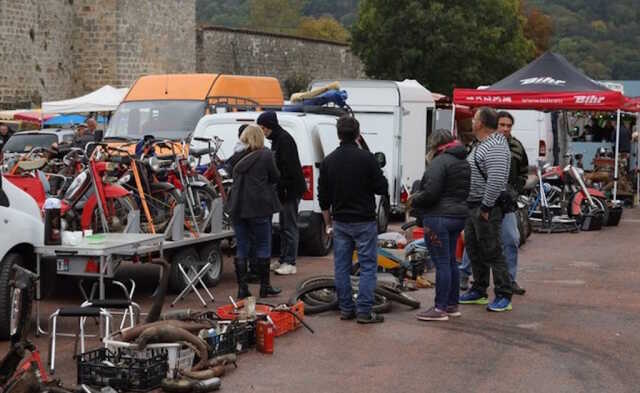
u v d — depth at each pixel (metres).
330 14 115.00
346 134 10.47
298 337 9.82
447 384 8.16
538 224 20.20
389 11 51.69
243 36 50.09
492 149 10.97
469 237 11.57
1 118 33.25
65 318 10.74
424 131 24.45
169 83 20.34
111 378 7.72
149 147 12.73
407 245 13.14
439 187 10.38
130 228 11.71
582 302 11.95
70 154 13.24
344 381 8.22
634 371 8.65
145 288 12.77
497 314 11.12
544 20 76.94
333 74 57.75
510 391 7.98
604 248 17.44
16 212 9.79
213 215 12.80
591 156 35.91
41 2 38.59
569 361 8.98
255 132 11.51
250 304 9.48
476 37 51.41
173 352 7.89
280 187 13.46
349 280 10.59
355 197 10.36
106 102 31.75
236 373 8.42
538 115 27.55
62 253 10.05
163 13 42.94
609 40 99.38
